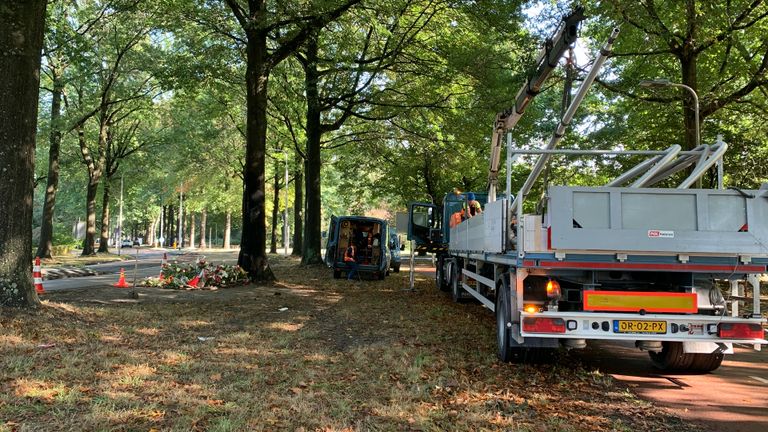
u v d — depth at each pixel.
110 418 4.19
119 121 38.03
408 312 11.01
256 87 15.74
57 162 32.00
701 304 6.16
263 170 16.05
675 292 6.09
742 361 7.43
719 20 11.81
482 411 4.74
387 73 20.94
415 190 36.34
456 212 14.98
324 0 13.39
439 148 24.86
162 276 15.09
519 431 4.24
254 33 15.59
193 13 18.16
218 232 110.38
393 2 15.55
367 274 21.81
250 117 15.83
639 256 5.89
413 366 6.28
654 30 12.18
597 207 5.77
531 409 4.91
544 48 8.05
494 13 14.80
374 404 4.84
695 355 6.38
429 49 18.16
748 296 6.16
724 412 4.97
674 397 5.48
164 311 10.09
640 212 5.76
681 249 5.71
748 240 5.71
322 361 6.46
